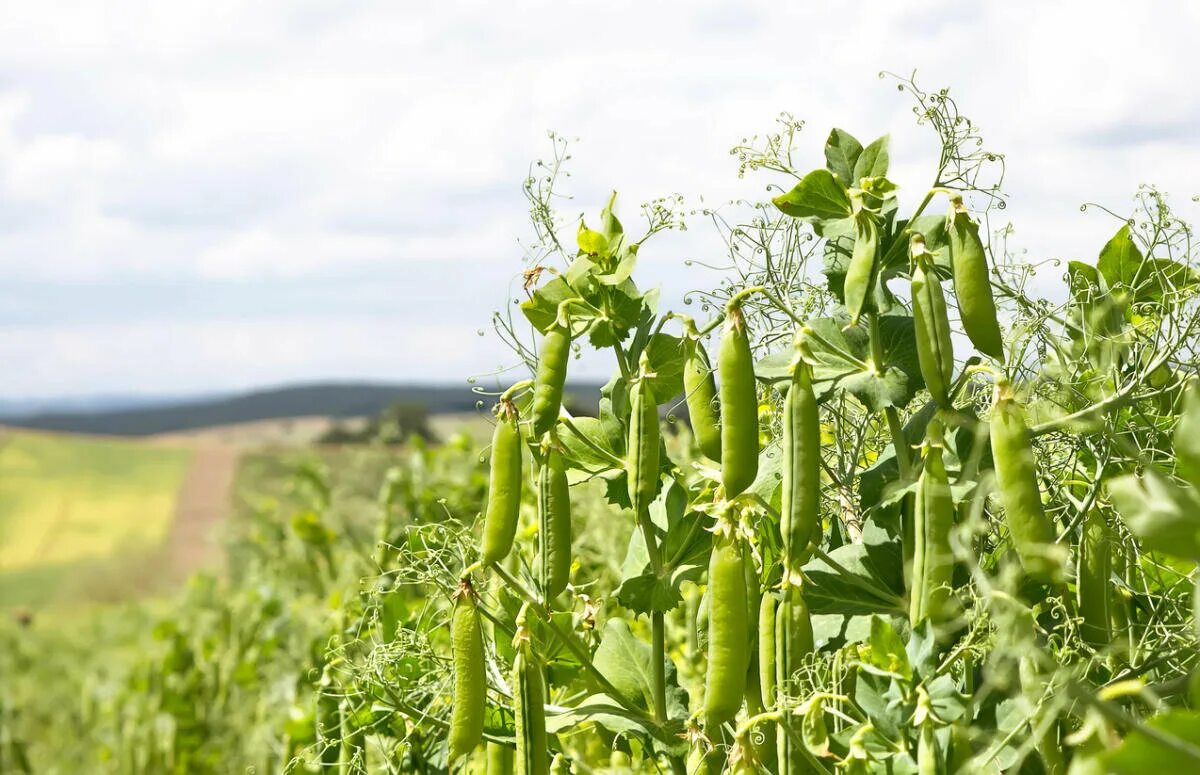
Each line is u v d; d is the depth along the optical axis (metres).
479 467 6.43
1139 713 2.04
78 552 24.62
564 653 2.70
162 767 6.91
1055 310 2.44
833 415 2.83
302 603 6.38
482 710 2.25
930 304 2.06
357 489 6.90
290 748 3.86
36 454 32.75
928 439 2.05
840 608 2.30
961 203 2.10
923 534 2.02
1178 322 2.39
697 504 2.41
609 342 2.53
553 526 2.31
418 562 2.76
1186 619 2.29
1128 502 1.04
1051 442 2.55
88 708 8.30
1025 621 1.75
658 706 2.48
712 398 2.38
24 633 10.19
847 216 2.31
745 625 2.07
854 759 1.81
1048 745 1.84
